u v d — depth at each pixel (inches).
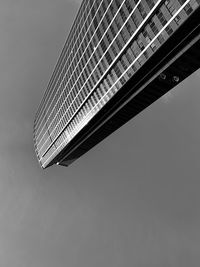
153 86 4630.9
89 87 6112.2
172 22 3548.2
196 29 3430.1
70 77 7062.0
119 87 5034.5
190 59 3838.6
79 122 7037.4
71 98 7160.4
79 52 6358.3
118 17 4581.7
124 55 4694.9
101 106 5841.5
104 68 5339.6
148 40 4057.6
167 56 3964.1
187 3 3267.7
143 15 3986.2
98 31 5324.8
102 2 5044.3
